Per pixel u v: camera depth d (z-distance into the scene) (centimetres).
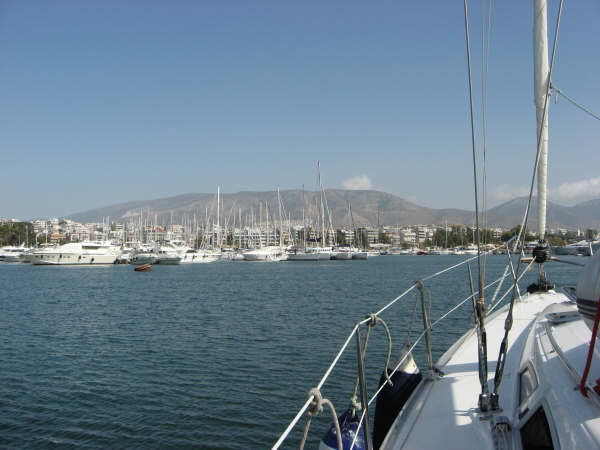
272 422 1102
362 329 2108
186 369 1544
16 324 2570
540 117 623
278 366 1548
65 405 1230
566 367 388
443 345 1717
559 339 452
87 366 1611
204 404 1218
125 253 10694
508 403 462
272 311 2903
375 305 3072
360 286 4703
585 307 339
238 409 1178
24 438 1042
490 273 5144
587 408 326
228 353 1748
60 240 19088
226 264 10750
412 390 584
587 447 289
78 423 1116
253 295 3984
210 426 1087
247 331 2192
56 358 1734
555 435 325
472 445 405
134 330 2316
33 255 9675
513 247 655
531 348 499
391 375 580
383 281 5334
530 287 964
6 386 1388
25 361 1691
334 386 1316
